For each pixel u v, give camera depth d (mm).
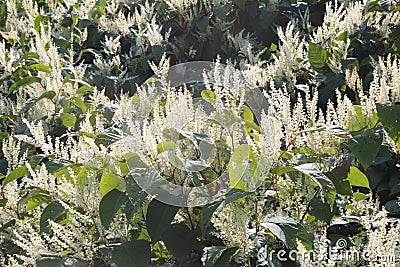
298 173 2494
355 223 2652
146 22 5887
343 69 4414
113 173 2355
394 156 3506
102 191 2352
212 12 5652
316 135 2633
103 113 3619
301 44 4543
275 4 5887
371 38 4891
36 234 2367
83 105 4137
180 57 5645
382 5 5180
